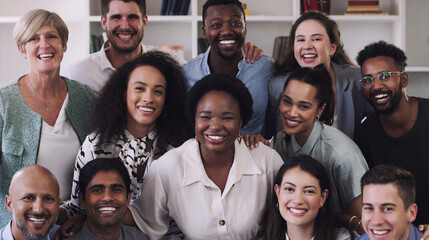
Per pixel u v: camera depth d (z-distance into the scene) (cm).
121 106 226
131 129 228
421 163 233
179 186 212
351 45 412
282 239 216
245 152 215
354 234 212
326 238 213
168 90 229
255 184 212
